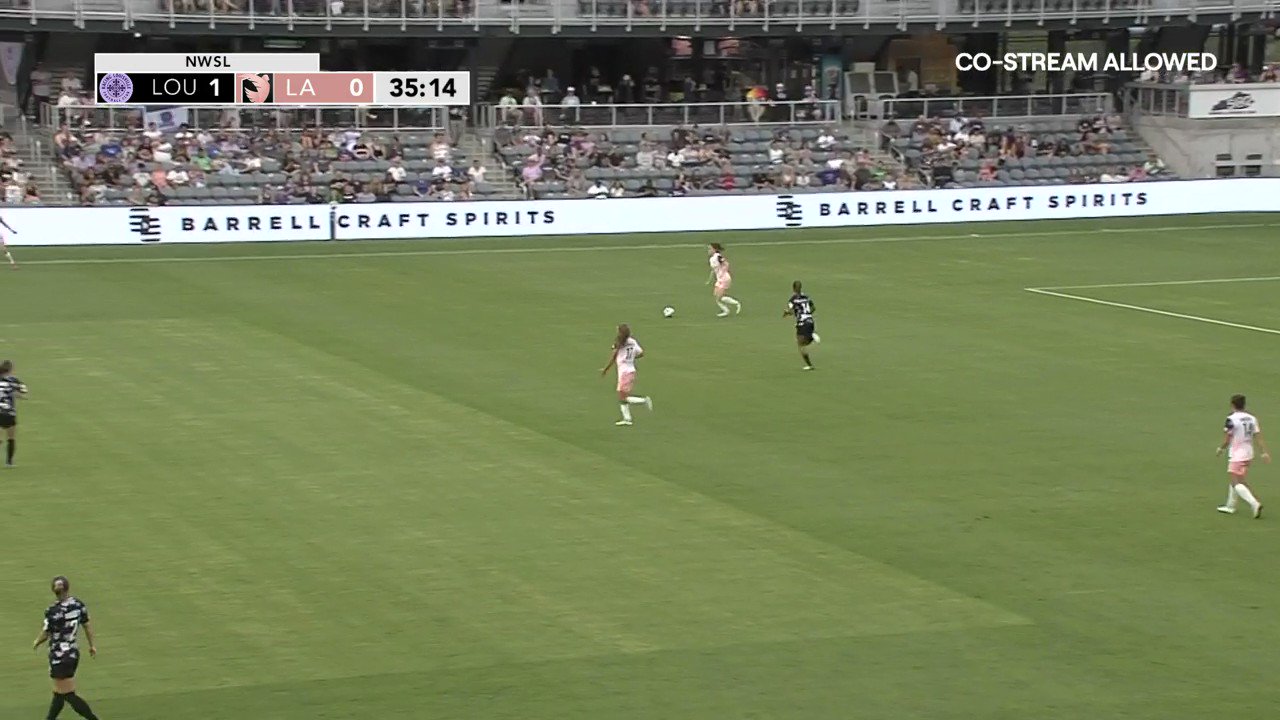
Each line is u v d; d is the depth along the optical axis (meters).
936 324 76.56
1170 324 76.81
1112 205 116.50
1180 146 126.94
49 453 52.28
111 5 116.00
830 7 128.75
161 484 48.88
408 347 69.75
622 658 35.84
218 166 109.69
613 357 57.03
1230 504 46.59
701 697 33.88
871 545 43.59
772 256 98.38
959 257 98.19
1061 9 130.62
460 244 102.44
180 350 68.38
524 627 37.59
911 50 138.50
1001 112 130.88
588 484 49.16
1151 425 57.12
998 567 41.88
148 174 107.38
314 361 66.44
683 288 86.38
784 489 48.84
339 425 56.09
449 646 36.47
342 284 86.38
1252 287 87.62
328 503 47.03
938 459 52.38
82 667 35.16
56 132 111.44
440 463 51.41
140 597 39.34
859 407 59.66
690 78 132.62
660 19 126.25
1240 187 118.69
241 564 41.75
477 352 68.88
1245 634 37.34
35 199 104.88
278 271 90.69
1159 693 34.09
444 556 42.41
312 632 37.22
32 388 61.28
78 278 87.19
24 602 38.91
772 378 64.50
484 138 119.94
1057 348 71.00
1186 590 40.25
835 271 92.62
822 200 111.12
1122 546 43.69
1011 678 34.84
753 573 41.28
